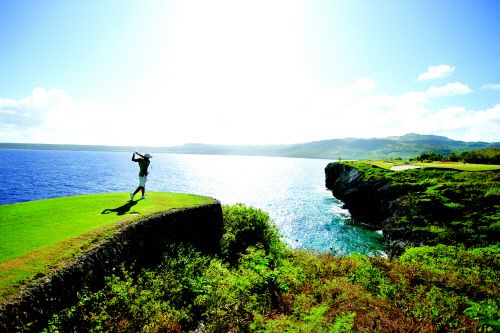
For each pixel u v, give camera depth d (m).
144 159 16.11
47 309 7.08
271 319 7.16
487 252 16.42
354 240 31.02
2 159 153.50
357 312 7.60
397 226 27.83
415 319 7.13
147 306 8.59
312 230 34.81
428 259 15.50
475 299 9.08
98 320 7.64
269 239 19.42
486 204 25.58
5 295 6.45
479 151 56.88
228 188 73.81
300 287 9.80
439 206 26.84
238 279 10.01
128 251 10.66
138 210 13.38
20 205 14.50
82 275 8.30
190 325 8.55
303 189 76.56
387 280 10.73
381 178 39.75
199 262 12.54
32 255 8.16
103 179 80.62
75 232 9.96
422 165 46.16
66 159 187.62
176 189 67.88
